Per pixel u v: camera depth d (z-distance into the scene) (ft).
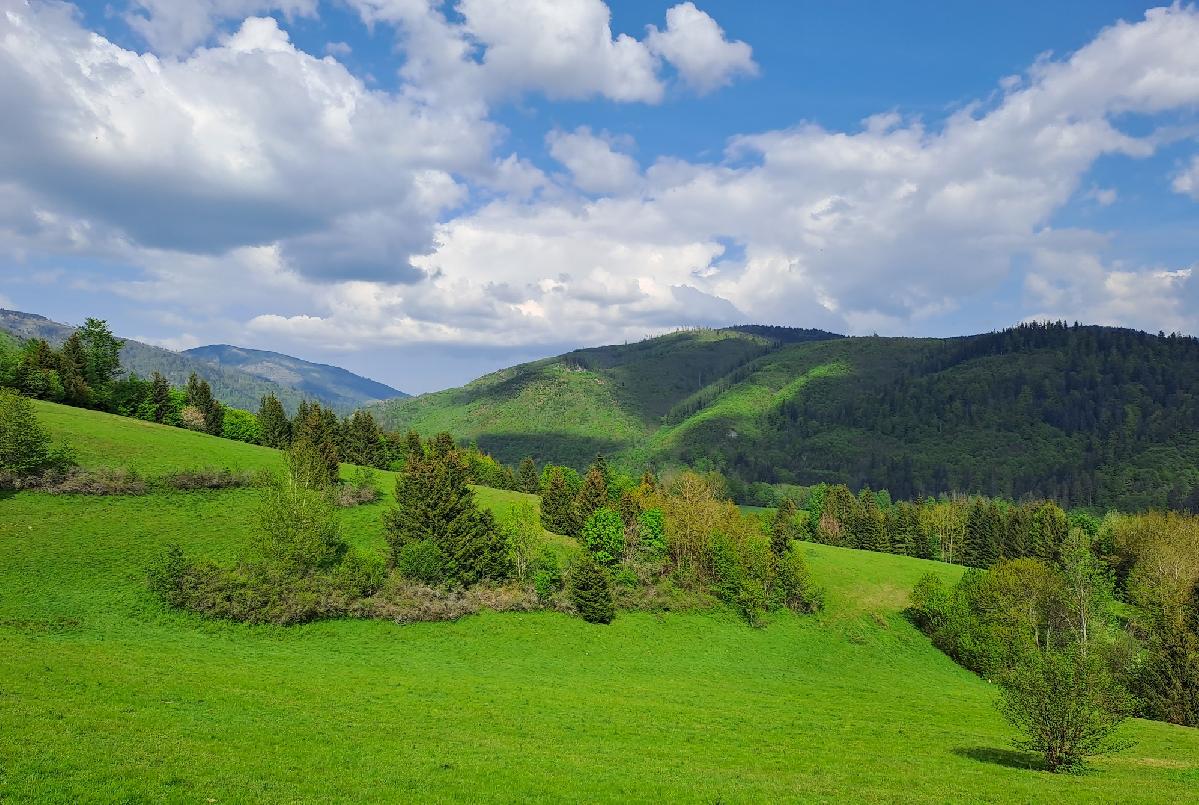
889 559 419.54
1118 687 118.83
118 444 311.06
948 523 564.30
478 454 594.24
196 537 246.88
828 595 339.98
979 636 278.87
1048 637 258.16
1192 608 209.05
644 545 333.62
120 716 99.66
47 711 96.32
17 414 258.16
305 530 229.45
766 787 95.35
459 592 252.01
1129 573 374.22
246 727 102.94
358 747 99.35
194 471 295.89
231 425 474.49
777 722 154.20
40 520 233.14
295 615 206.59
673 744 124.16
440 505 267.18
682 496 436.76
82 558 213.46
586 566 271.49
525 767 97.30
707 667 242.78
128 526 244.42
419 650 209.15
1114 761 129.90
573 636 248.73
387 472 450.30
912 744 139.33
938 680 263.70
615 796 86.58
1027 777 109.81
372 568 241.76
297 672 159.43
